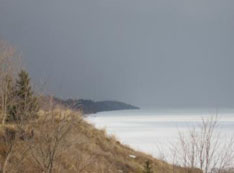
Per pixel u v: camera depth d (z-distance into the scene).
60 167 17.02
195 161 9.47
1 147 16.05
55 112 15.21
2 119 16.64
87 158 19.92
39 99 15.20
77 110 19.02
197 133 9.78
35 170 15.31
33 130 14.99
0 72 15.39
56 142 14.21
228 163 9.26
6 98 15.48
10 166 15.04
